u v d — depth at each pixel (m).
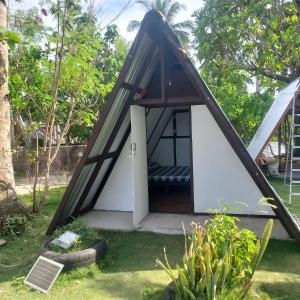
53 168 11.61
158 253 4.54
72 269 3.93
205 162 6.09
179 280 2.99
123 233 5.39
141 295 3.43
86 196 6.12
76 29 7.12
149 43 5.12
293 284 3.59
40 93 7.93
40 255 4.02
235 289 2.95
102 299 3.37
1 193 5.59
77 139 15.66
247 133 14.34
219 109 4.69
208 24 8.97
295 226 4.62
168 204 6.89
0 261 4.38
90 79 7.61
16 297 3.44
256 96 14.66
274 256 4.32
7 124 5.87
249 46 10.23
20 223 5.45
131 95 5.53
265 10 7.98
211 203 6.11
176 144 9.80
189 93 5.69
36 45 7.96
